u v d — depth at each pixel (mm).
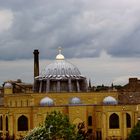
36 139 141750
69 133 149625
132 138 182625
